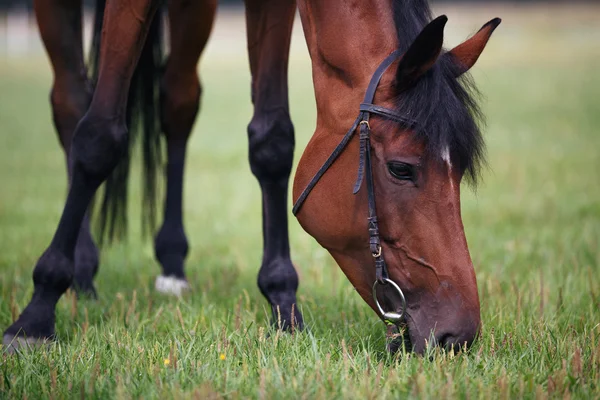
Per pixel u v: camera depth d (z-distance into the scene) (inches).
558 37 2332.7
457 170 206.2
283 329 258.4
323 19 226.1
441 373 198.1
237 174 741.3
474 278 204.8
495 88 1434.5
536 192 604.4
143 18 254.5
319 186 224.2
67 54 316.8
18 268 376.5
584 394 194.7
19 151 883.4
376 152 210.4
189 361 219.5
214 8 337.7
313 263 392.5
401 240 208.7
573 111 1140.5
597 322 263.0
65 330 267.7
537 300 296.8
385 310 218.8
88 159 258.1
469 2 3331.7
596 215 514.3
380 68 214.8
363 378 200.2
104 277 371.6
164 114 363.3
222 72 1818.4
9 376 213.5
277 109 266.7
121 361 222.7
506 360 220.7
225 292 332.2
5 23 2536.9
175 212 363.6
